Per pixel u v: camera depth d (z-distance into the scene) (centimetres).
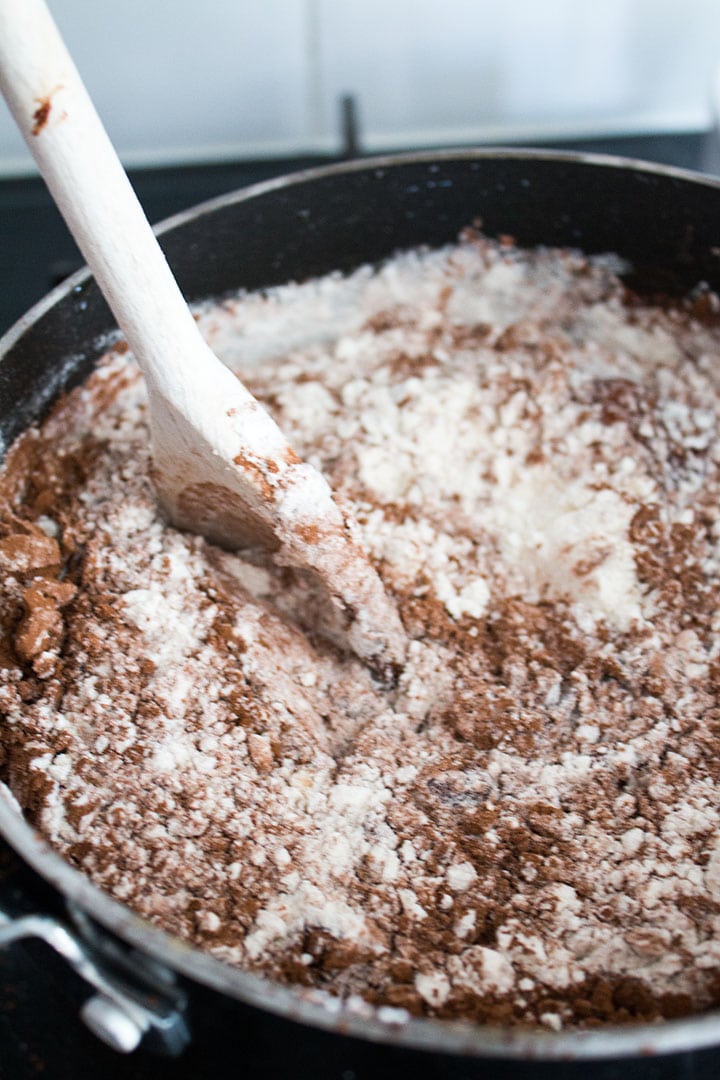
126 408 41
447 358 42
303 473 35
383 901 32
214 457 34
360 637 36
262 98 49
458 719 35
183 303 33
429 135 51
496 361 42
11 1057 33
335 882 33
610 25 48
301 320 43
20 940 34
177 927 31
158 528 37
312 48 48
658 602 37
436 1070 28
